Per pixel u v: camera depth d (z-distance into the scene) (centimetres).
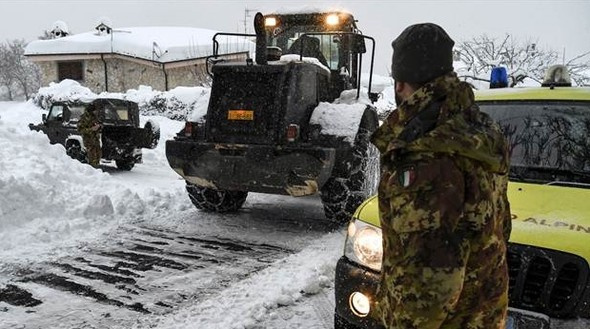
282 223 635
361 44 740
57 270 459
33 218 581
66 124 1139
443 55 162
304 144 571
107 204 636
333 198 612
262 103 585
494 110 355
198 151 597
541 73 1616
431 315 152
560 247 228
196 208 698
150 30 2923
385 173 168
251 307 379
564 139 322
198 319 362
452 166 154
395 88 175
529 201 272
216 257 502
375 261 266
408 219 154
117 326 352
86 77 2591
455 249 152
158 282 434
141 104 2138
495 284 168
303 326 356
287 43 781
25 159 739
